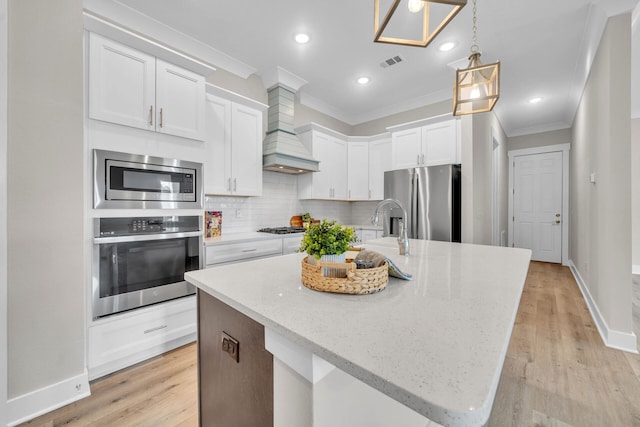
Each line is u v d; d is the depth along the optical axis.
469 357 0.56
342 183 4.23
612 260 2.22
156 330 2.03
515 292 1.00
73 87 1.61
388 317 0.77
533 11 2.25
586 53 2.77
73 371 1.61
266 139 3.42
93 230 1.76
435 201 3.24
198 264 2.28
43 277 1.52
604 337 2.30
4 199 1.40
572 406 1.58
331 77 3.41
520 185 5.52
